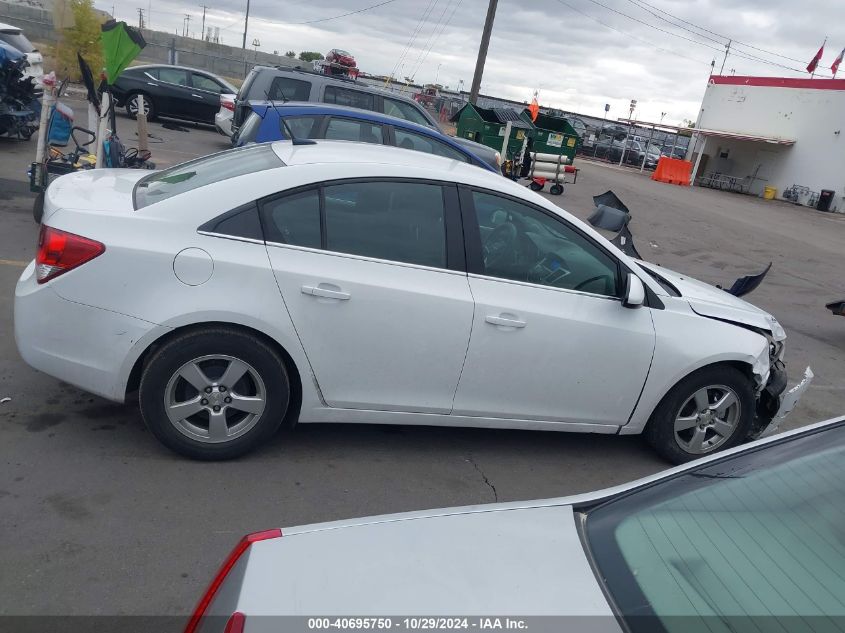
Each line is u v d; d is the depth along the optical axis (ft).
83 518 11.21
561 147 69.92
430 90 131.75
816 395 21.88
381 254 13.00
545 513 7.46
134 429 13.99
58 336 12.35
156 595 9.80
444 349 13.23
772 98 113.70
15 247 24.07
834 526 7.06
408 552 6.63
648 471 15.20
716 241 52.70
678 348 14.42
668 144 166.91
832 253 55.16
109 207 12.72
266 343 12.66
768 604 6.29
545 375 13.87
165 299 12.14
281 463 13.53
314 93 40.42
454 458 14.66
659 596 6.32
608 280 14.23
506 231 13.78
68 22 43.09
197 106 62.39
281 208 12.68
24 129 41.29
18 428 13.52
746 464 7.98
